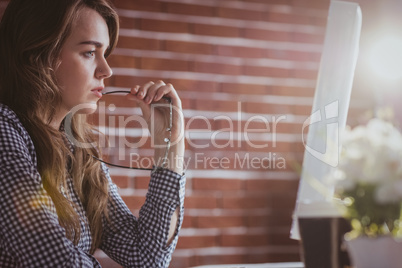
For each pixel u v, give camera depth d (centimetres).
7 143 159
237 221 364
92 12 179
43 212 149
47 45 173
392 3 393
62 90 177
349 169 123
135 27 356
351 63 174
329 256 131
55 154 174
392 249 116
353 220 125
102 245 202
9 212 148
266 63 378
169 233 198
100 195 196
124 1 354
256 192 368
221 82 370
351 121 382
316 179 160
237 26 375
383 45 392
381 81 389
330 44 175
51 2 173
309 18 387
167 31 362
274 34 381
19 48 173
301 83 383
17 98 174
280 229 370
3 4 332
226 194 363
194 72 365
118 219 204
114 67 350
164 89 203
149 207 199
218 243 360
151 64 358
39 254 146
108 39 186
